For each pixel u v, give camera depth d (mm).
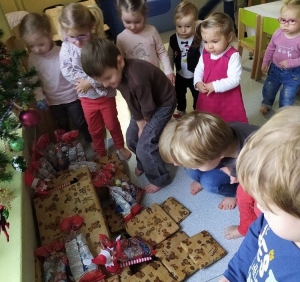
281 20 1808
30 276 1148
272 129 475
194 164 1114
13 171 1382
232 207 1536
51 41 1773
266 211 512
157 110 1525
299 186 431
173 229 1452
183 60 1992
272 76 1991
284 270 557
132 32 1827
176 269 1297
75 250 1312
